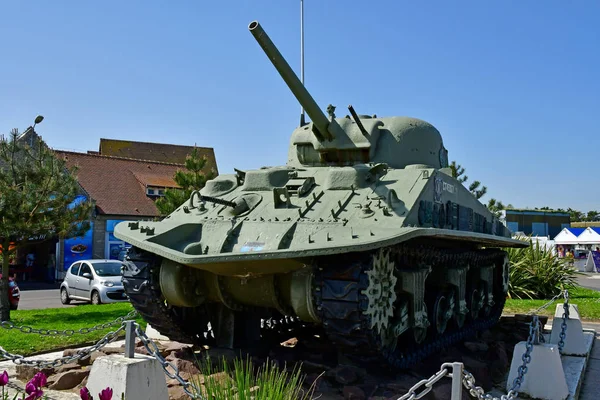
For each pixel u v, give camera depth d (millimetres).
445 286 10484
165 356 9695
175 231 8617
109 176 36844
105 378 5625
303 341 10562
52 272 33406
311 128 10984
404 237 7117
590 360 10812
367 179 8891
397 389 7422
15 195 13594
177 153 53531
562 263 23234
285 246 7609
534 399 7906
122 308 16766
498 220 13750
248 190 9547
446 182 9547
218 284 9023
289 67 9617
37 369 8625
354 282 7199
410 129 11164
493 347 10203
